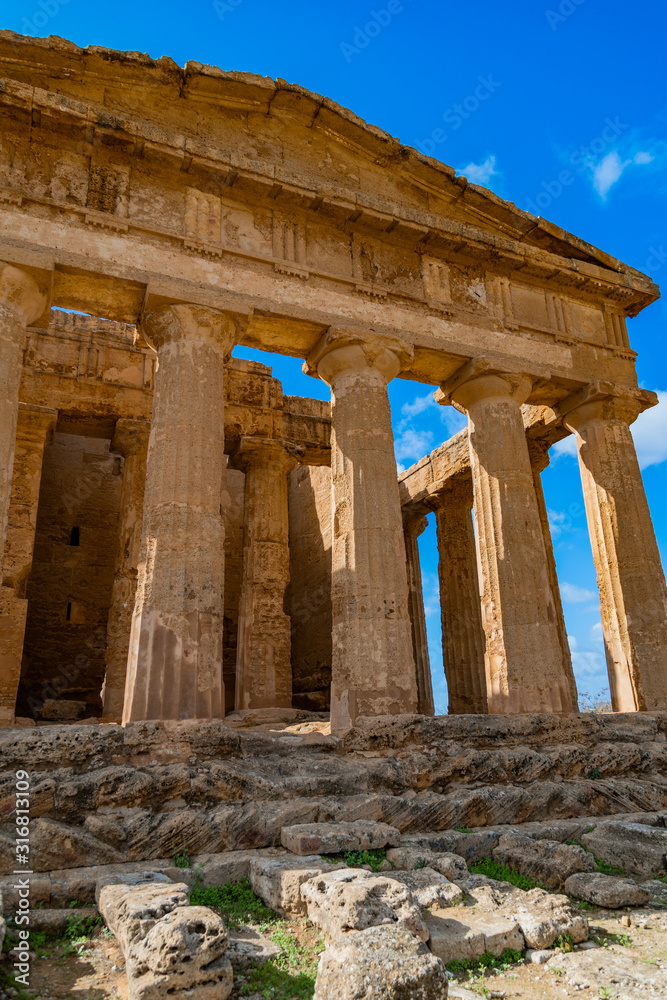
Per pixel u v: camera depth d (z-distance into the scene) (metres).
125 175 11.36
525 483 13.08
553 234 15.27
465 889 6.59
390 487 11.67
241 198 12.26
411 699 10.45
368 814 8.10
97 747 7.82
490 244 14.03
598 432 14.84
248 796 8.10
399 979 4.22
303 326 12.17
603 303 15.87
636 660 13.36
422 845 7.65
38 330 17.08
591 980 4.96
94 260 10.56
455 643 19.64
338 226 13.07
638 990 4.84
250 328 12.17
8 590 15.14
